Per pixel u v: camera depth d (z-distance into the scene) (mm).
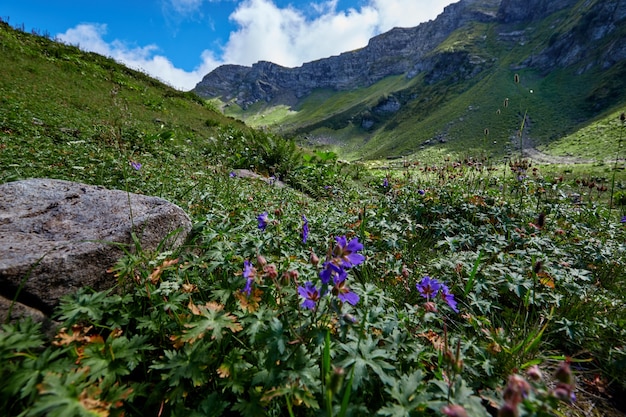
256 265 2729
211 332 2057
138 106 16578
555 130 105688
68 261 2232
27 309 1990
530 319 3201
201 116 21188
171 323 2154
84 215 2930
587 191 9391
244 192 6496
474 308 3299
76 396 1514
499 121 123938
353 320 1812
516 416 1151
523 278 3385
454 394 1677
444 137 135375
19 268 2025
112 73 21062
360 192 9680
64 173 5598
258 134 13094
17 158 5801
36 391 1524
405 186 7441
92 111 12141
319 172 11078
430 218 5984
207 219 3707
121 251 2562
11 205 2873
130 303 2307
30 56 16484
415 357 2148
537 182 6645
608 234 5477
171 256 2652
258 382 1761
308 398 1658
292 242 3648
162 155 9188
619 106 98688
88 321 2084
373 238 4559
